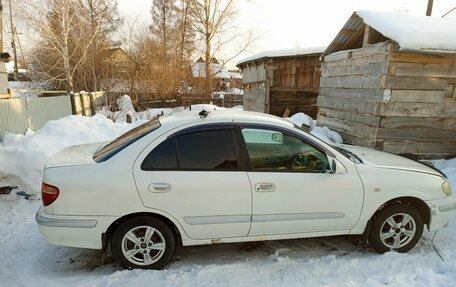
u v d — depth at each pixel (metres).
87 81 19.30
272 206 3.14
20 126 8.30
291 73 13.38
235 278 2.96
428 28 6.29
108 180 2.88
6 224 4.13
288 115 13.17
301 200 3.18
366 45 7.33
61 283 2.89
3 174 4.93
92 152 3.51
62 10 14.85
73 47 17.45
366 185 3.27
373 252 3.52
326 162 3.30
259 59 13.71
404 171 3.44
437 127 6.79
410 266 3.19
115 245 3.00
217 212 3.06
